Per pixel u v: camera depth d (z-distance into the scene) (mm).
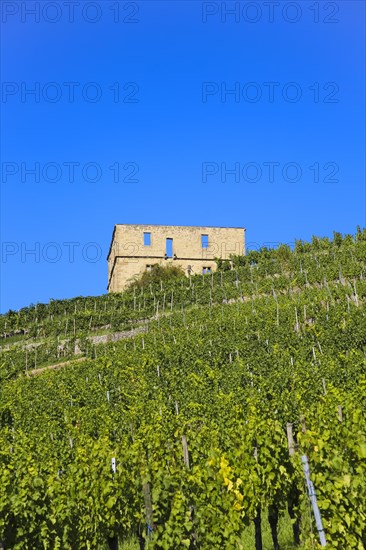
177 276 54531
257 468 12086
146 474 10938
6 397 29375
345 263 40062
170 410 22391
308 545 10211
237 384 23531
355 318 27938
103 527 12453
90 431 21734
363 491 10406
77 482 12719
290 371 22812
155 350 30844
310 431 10953
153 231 59812
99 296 48812
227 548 11039
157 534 10586
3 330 46438
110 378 28703
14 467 13820
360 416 12422
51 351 39531
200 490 11156
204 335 32094
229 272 46000
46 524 11250
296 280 39625
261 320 31469
